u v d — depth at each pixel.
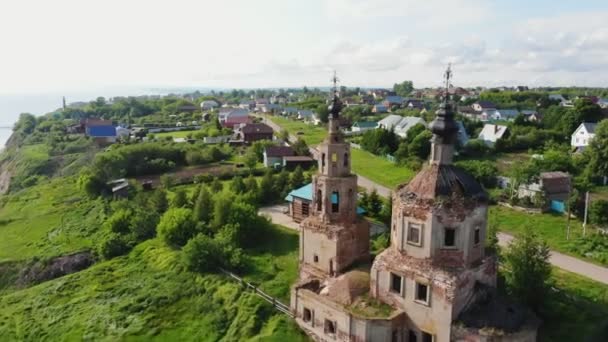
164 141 134.50
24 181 133.75
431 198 32.62
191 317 47.84
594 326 40.38
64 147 155.50
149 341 44.91
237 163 115.00
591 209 67.19
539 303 41.81
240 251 57.38
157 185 97.12
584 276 51.50
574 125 136.62
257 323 43.28
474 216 32.59
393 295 35.16
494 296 33.25
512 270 43.31
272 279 51.56
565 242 61.44
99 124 175.75
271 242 62.78
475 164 94.31
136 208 78.06
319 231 43.12
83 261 67.69
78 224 81.88
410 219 33.72
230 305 47.50
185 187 94.50
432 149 34.66
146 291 53.31
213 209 67.50
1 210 102.88
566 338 38.88
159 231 65.81
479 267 33.56
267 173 86.50
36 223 87.25
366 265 42.91
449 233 32.53
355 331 35.00
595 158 92.25
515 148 124.38
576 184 82.88
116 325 47.81
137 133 163.38
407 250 34.44
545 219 71.12
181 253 59.47
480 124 150.75
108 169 102.19
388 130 127.25
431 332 32.84
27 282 66.06
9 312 55.03
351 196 43.25
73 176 116.38
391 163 111.94
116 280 58.09
